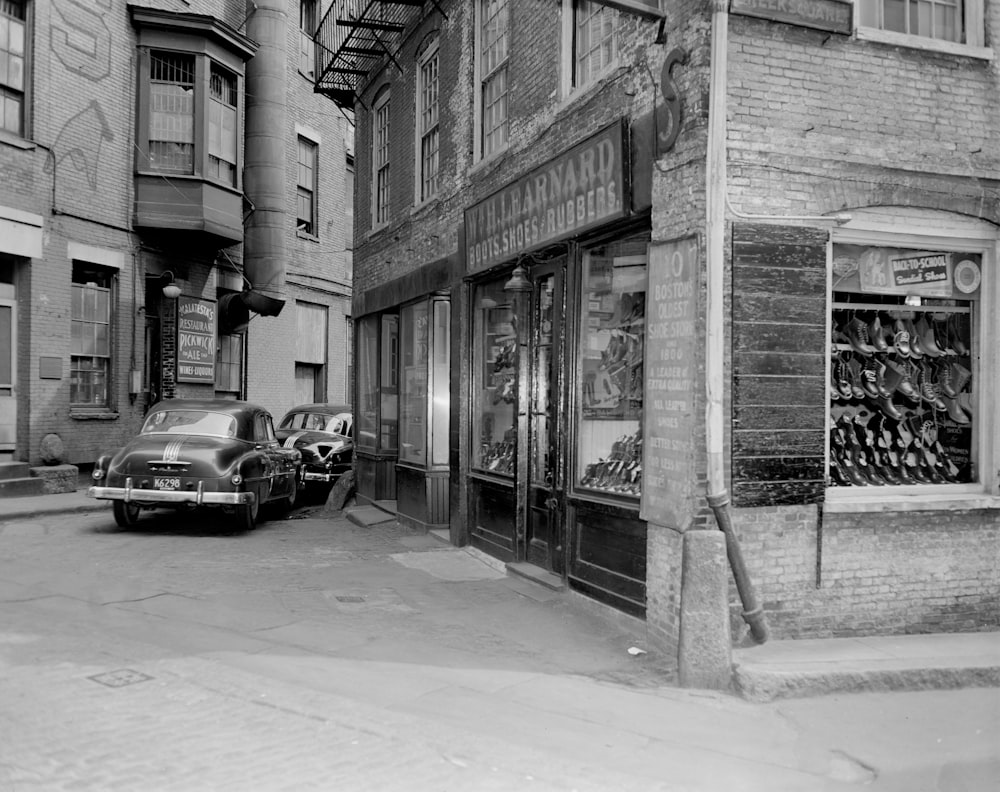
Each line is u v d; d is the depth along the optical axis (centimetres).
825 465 655
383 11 1356
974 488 718
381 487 1452
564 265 854
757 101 643
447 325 1220
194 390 2009
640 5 663
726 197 632
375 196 1523
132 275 1827
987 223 712
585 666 643
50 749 461
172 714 518
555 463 877
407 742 484
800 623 657
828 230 655
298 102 2447
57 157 1628
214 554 1052
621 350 769
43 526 1274
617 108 749
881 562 676
